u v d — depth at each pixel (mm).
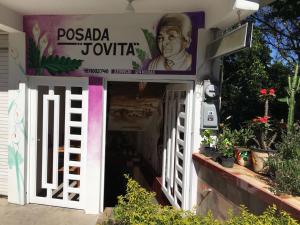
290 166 2934
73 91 5535
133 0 4492
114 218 3033
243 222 2469
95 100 5328
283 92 7367
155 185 7402
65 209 5609
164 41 5078
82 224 5055
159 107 7664
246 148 4176
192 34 4977
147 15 5109
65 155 5547
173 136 6062
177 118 5801
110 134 9641
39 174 5934
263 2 4648
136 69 5199
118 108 7957
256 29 8219
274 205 2605
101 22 5230
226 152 4074
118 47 5219
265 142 3953
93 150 5387
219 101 4930
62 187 5875
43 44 5410
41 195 5887
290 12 7445
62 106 5758
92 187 5426
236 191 3557
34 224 5016
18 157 5625
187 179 5105
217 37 4926
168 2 4582
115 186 7809
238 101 7730
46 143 5633
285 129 4051
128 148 9617
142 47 5160
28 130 5652
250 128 4328
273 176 3303
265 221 2424
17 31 5383
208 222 2637
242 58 8055
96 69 5297
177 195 5543
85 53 5305
